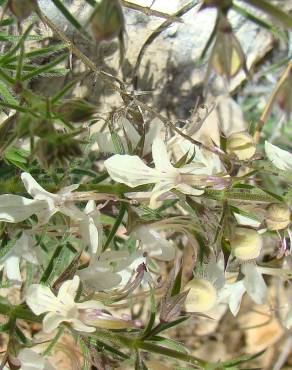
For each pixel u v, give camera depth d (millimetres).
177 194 161
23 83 157
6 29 200
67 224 165
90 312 150
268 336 262
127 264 165
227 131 248
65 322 151
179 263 164
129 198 165
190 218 163
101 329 154
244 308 263
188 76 239
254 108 274
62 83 216
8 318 157
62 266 188
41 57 197
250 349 262
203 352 260
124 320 150
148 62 231
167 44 231
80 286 150
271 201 154
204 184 158
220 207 166
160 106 240
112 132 174
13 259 166
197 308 159
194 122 185
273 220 154
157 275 218
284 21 120
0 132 151
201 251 163
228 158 161
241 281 180
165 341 154
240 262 170
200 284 159
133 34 225
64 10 157
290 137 263
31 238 167
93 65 172
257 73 250
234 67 131
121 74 226
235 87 252
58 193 162
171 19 191
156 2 219
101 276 160
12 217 161
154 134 174
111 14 130
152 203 159
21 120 141
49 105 139
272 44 251
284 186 233
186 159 169
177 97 241
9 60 170
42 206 161
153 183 164
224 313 261
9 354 152
